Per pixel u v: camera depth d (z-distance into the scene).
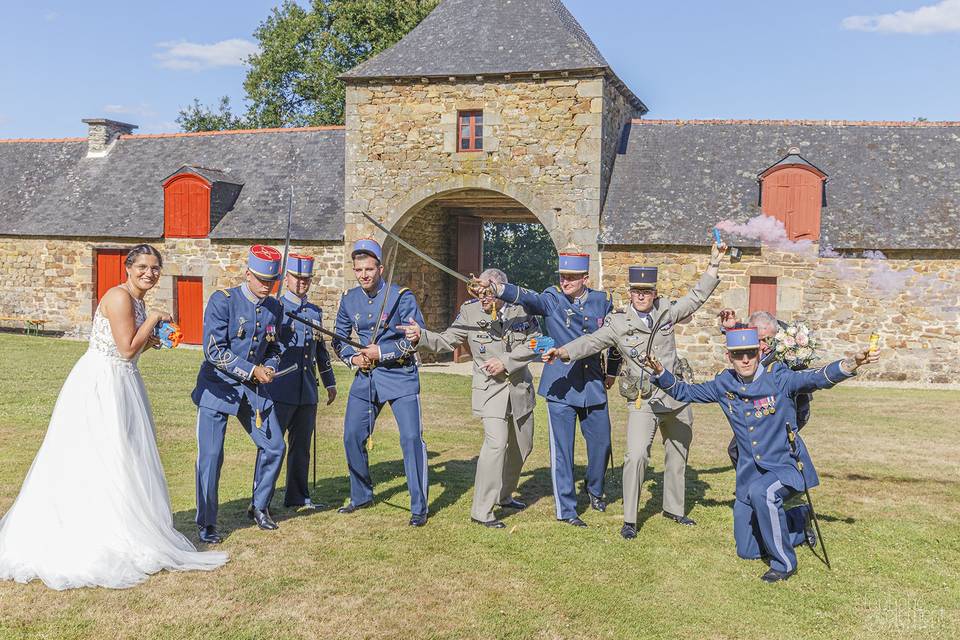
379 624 3.68
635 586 4.21
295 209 17.89
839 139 16.59
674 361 5.32
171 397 10.20
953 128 16.50
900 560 4.65
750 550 4.64
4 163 21.77
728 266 15.35
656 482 6.52
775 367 4.62
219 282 18.33
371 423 5.45
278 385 5.20
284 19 29.36
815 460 7.31
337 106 28.14
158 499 4.32
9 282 20.22
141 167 20.47
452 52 16.08
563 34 15.83
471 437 8.23
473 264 20.31
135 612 3.69
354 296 5.50
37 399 9.53
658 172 16.33
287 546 4.68
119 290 4.30
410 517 5.32
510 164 15.67
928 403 11.57
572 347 5.17
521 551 4.70
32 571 3.99
